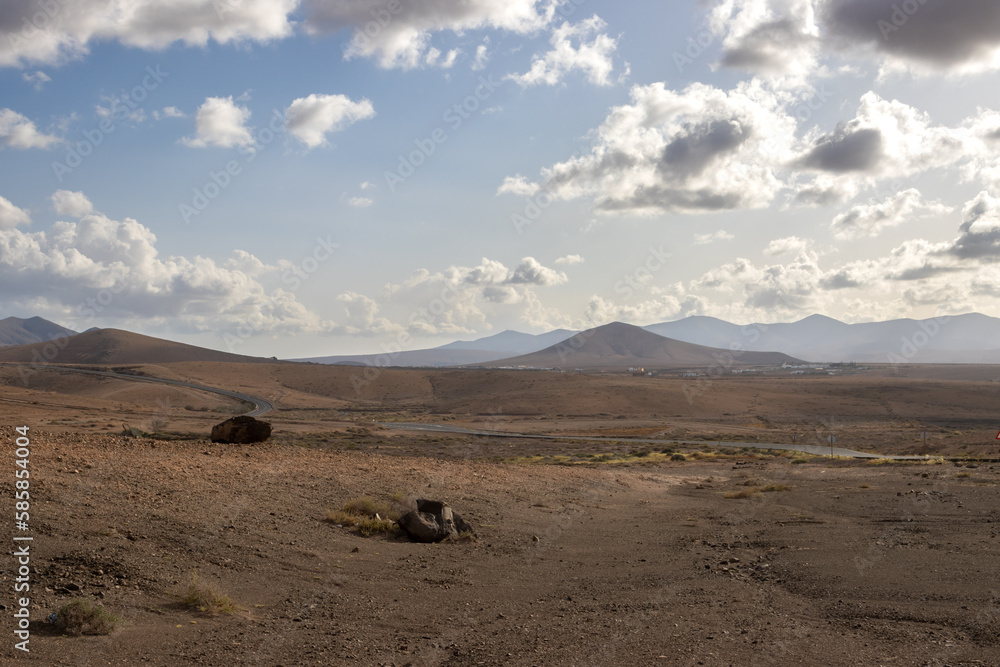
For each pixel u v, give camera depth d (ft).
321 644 25.64
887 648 25.09
